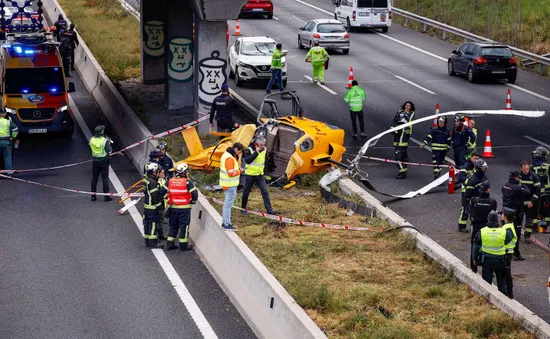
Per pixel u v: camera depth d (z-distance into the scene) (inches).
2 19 1453.0
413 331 544.4
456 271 634.8
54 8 2257.6
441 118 936.3
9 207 868.6
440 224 788.6
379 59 1823.3
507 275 591.5
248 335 559.2
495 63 1563.7
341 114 1318.9
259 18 2362.2
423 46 1985.7
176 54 1346.0
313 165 915.4
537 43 1849.2
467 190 743.7
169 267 688.4
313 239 735.7
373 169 1011.3
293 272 652.7
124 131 1176.8
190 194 719.7
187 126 987.9
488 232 585.6
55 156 1106.7
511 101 1430.9
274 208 831.7
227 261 649.6
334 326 555.5
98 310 596.7
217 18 1104.8
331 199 849.5
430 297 607.8
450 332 546.9
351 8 2142.0
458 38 2057.1
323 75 1568.7
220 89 1150.3
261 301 566.3
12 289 635.5
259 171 794.8
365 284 634.2
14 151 1130.7
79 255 716.0
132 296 624.1
